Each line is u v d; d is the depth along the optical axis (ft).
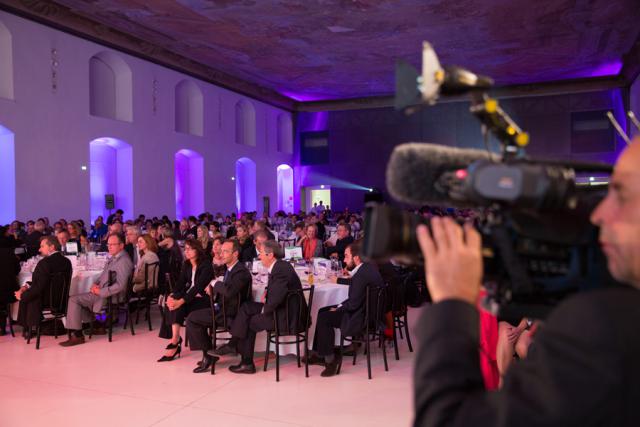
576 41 46.83
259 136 67.15
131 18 40.91
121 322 22.76
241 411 12.59
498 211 2.17
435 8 38.37
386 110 71.56
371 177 72.49
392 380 14.88
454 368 1.91
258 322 15.26
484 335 8.20
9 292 19.93
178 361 16.88
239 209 66.95
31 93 37.27
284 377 15.24
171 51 50.37
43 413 12.53
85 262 23.90
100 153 46.34
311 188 76.28
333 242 32.58
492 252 2.25
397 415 12.29
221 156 59.21
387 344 18.86
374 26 42.50
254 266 20.25
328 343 15.48
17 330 21.17
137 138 47.29
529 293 2.15
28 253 30.73
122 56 45.68
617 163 1.90
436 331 2.00
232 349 16.16
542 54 50.98
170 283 18.10
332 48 48.88
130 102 46.60
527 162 2.21
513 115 65.62
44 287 18.20
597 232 2.13
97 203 46.19
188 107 55.93
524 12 39.17
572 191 2.06
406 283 19.54
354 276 15.38
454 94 2.23
